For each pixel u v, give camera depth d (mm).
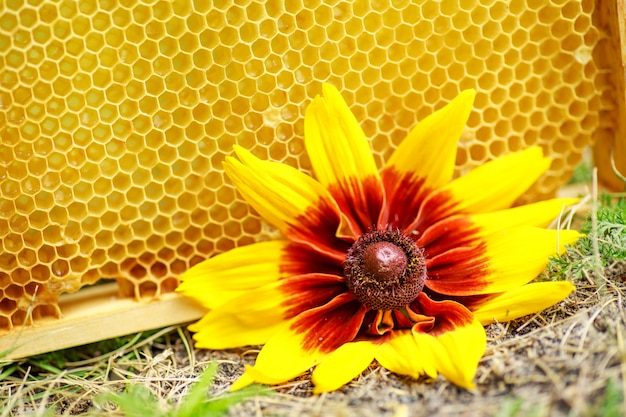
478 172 342
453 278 333
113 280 365
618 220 334
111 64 328
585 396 287
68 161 331
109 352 347
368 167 335
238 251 336
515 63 350
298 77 341
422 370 306
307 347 323
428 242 337
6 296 336
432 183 341
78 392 331
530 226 336
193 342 345
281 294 330
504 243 334
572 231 330
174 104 335
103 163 336
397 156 341
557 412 285
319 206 334
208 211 345
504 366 304
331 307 329
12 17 317
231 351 341
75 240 337
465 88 350
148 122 334
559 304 326
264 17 332
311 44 336
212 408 306
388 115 350
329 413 299
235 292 337
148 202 341
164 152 339
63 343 337
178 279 338
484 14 343
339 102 329
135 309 342
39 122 325
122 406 310
